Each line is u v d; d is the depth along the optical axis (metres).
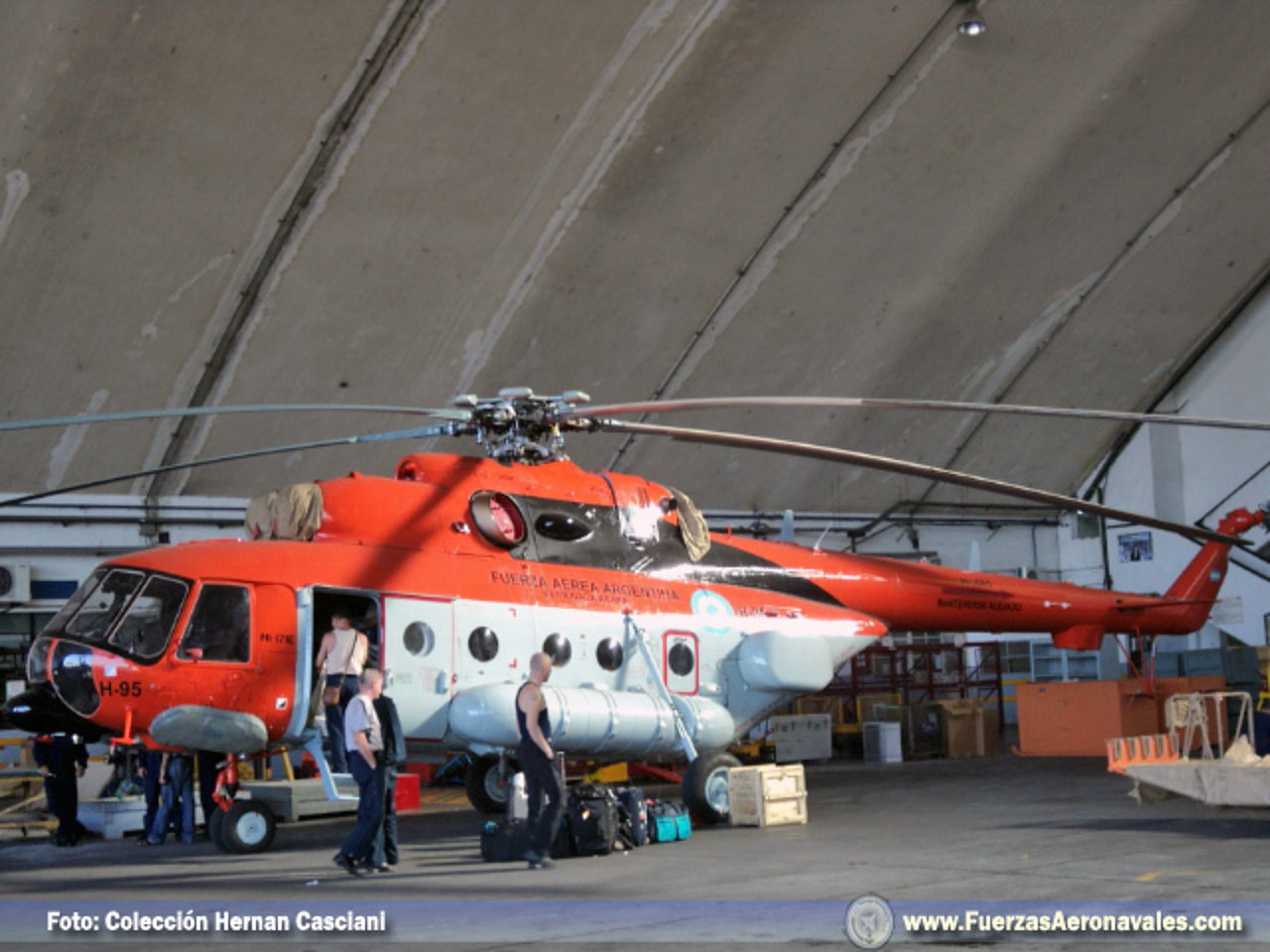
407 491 11.77
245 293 17.52
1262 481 24.83
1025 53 19.36
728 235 20.05
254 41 15.08
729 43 17.42
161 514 19.31
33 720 10.38
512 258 18.78
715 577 13.34
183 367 17.89
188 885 8.84
